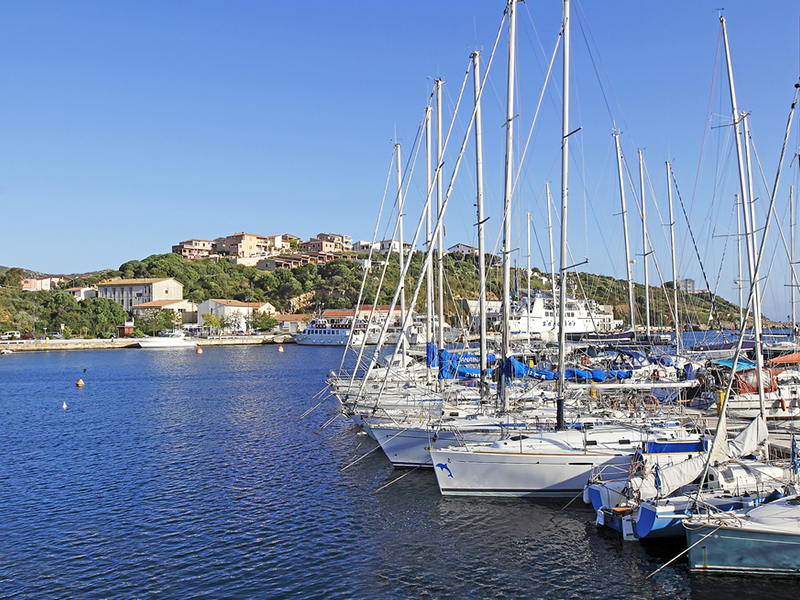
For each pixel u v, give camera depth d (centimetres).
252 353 12425
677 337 5219
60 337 14725
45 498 2697
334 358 10806
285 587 1825
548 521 2248
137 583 1873
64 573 1950
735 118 3133
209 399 5662
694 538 1798
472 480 2478
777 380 3791
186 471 3100
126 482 2927
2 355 12112
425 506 2442
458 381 4019
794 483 2020
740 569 1781
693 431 2681
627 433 2569
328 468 3097
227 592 1803
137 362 10219
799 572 1736
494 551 2027
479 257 3092
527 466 2419
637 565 1897
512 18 2856
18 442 3853
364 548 2084
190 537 2220
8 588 1856
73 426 4384
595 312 9206
